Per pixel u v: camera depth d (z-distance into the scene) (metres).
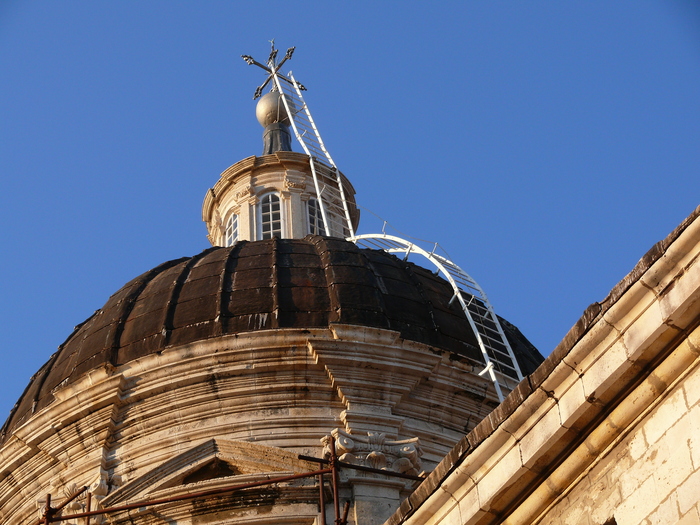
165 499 28.47
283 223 45.94
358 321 33.19
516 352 37.34
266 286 34.56
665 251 12.83
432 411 32.56
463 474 14.94
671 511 12.55
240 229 46.03
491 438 14.56
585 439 13.70
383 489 29.34
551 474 14.05
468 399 33.12
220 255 37.12
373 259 36.81
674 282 12.82
